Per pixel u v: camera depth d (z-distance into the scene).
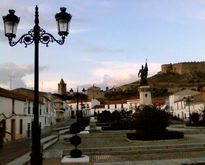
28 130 42.22
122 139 29.14
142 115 25.69
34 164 8.52
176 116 76.81
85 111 117.25
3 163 16.41
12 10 9.70
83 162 15.62
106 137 32.41
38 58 9.23
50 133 43.47
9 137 34.25
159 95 146.25
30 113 44.53
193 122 50.69
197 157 16.30
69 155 17.92
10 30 9.55
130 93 157.62
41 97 60.53
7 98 34.34
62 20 9.60
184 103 75.19
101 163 15.09
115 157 17.41
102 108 117.62
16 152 22.02
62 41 9.80
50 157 17.50
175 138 24.91
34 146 8.62
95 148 19.47
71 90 47.47
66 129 50.06
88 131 39.09
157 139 24.50
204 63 196.50
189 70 193.25
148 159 16.25
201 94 70.38
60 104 98.12
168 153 18.47
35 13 9.48
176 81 180.62
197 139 24.88
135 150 19.11
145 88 47.16
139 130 26.78
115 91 168.50
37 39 9.34
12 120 36.00
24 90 54.75
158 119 25.27
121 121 42.34
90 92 161.38
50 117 70.50
